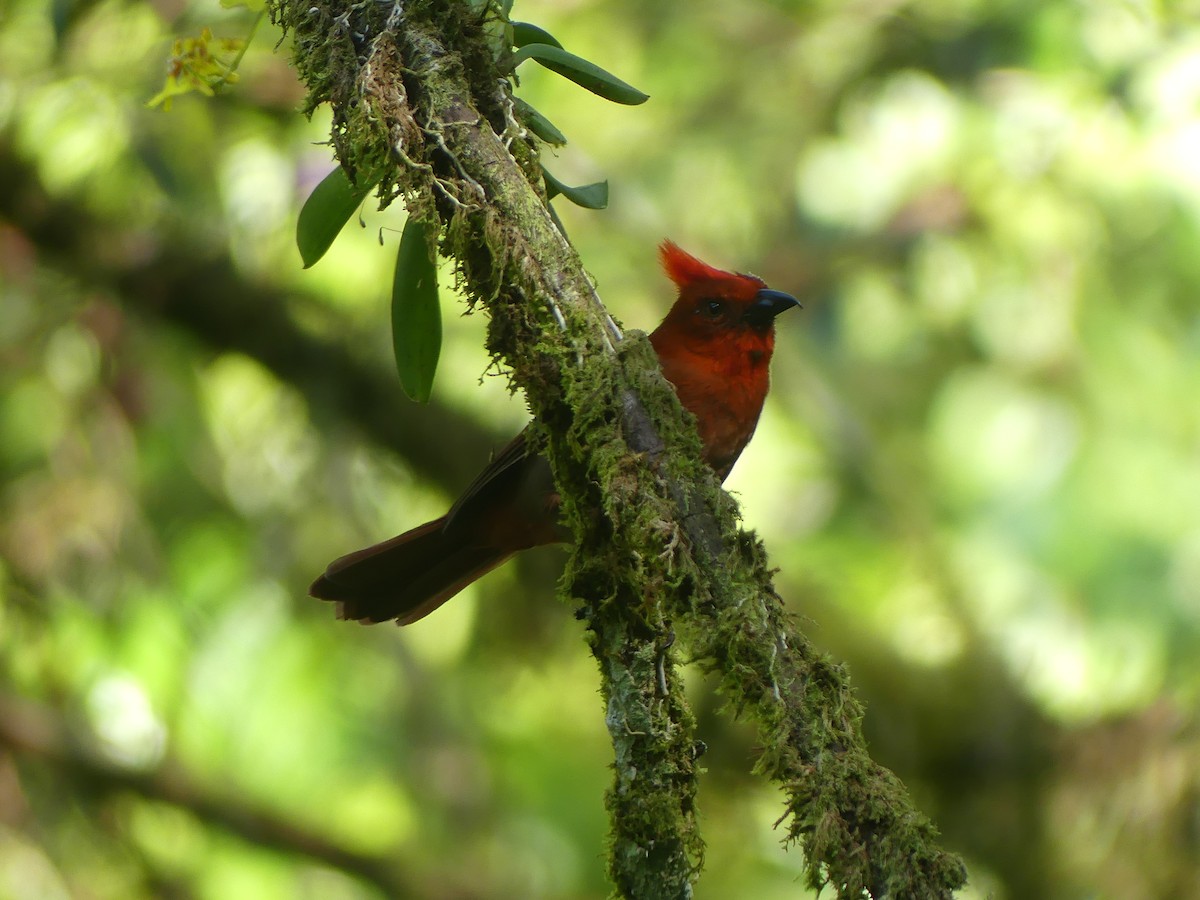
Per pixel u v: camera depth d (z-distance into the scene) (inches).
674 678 186.4
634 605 185.3
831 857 156.2
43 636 431.5
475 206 181.3
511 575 463.5
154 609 438.9
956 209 494.9
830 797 157.9
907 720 428.5
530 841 489.1
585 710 499.8
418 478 448.1
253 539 460.1
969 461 535.8
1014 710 431.8
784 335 503.5
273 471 460.1
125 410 428.8
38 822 426.3
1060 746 433.1
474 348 448.5
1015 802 427.5
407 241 203.0
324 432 445.7
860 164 504.1
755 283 299.0
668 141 507.2
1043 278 506.9
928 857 154.8
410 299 205.5
